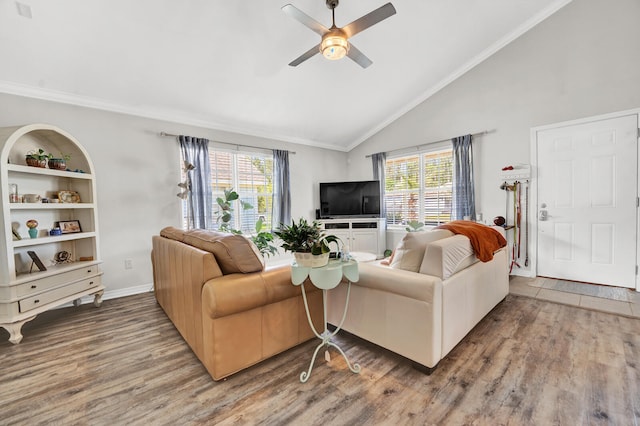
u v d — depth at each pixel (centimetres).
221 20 254
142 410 143
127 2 222
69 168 294
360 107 455
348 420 133
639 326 222
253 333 173
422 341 165
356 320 203
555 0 328
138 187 344
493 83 385
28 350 206
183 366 182
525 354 186
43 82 276
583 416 132
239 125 431
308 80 362
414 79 414
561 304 270
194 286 178
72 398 153
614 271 311
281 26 273
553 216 346
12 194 244
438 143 447
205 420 135
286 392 154
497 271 254
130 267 338
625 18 295
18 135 229
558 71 335
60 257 283
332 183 526
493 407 139
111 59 270
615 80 302
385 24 307
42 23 223
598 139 314
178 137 371
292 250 172
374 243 495
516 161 369
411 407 141
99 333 232
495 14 327
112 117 326
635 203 297
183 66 296
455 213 419
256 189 464
